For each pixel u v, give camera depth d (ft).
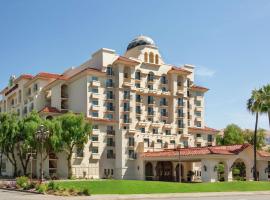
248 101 259.39
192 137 351.25
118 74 324.80
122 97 323.57
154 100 343.67
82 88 316.60
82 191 155.63
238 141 380.99
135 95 331.98
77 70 357.82
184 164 314.96
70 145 279.69
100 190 172.76
